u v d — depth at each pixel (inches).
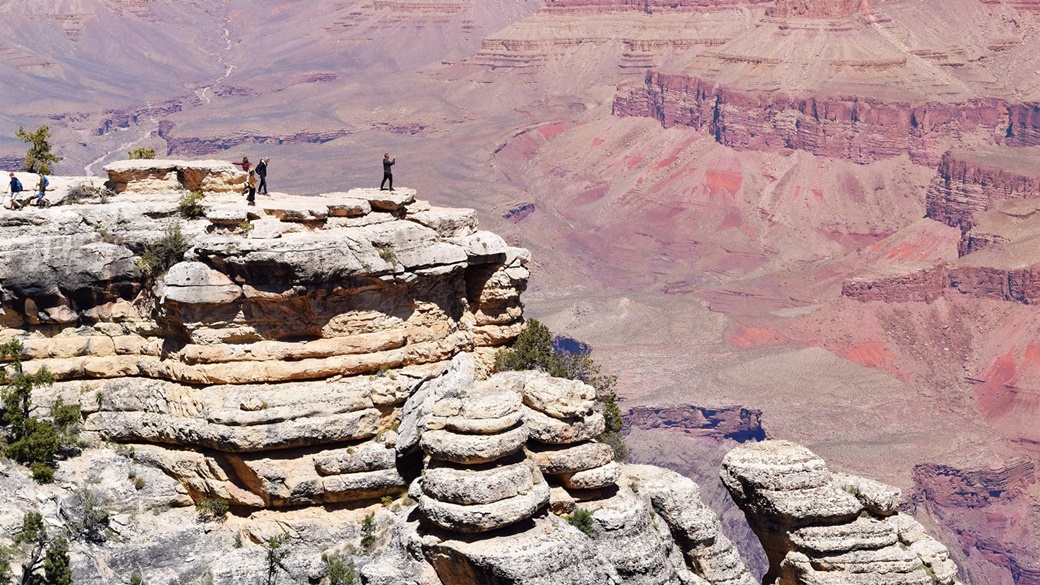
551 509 2402.8
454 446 2269.9
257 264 2391.7
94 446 2497.5
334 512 2452.0
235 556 2404.0
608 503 2453.2
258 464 2415.1
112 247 2503.7
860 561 2536.9
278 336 2450.8
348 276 2454.5
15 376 2477.9
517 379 2539.4
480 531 2257.6
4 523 2288.4
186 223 2549.2
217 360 2432.3
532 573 2226.9
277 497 2420.0
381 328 2516.0
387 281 2492.6
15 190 2556.6
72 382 2529.5
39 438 2421.3
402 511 2448.3
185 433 2432.3
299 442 2421.3
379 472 2453.2
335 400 2442.2
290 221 2492.6
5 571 2229.3
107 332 2534.5
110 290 2518.5
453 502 2261.3
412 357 2544.3
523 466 2305.6
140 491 2458.2
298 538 2426.2
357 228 2519.7
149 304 2517.2
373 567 2305.6
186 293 2406.5
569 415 2428.6
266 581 2386.8
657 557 2423.7
